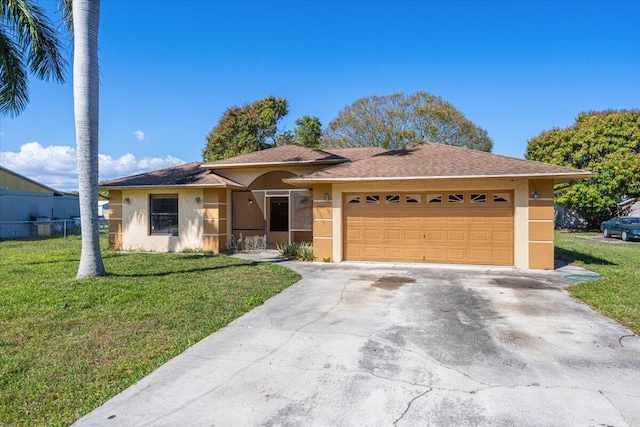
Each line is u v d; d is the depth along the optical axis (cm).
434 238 1188
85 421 338
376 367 445
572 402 363
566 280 933
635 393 380
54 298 718
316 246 1261
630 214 2745
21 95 1187
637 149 2698
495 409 351
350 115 3503
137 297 745
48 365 447
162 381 414
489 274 1016
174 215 1551
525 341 526
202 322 604
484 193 1149
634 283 873
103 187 1552
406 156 1371
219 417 344
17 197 2445
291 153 1634
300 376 424
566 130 3014
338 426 329
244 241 1584
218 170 1630
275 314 660
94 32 909
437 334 556
